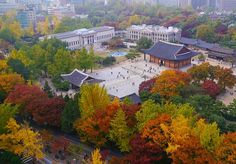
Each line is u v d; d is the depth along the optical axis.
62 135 131.75
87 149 120.88
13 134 107.56
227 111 153.88
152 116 108.69
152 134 98.81
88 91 126.19
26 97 138.38
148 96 158.75
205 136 93.56
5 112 116.00
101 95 127.69
